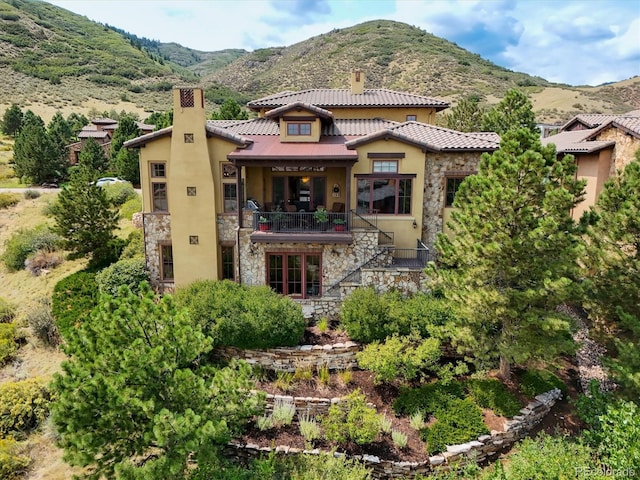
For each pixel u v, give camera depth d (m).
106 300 11.07
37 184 44.53
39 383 15.77
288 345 16.30
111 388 9.53
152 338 10.75
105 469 10.12
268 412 14.59
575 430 14.02
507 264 13.51
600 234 14.82
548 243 12.87
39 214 33.38
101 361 10.04
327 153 18.56
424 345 15.08
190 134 18.94
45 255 26.30
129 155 42.31
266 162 18.44
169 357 10.61
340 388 15.38
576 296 13.83
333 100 25.92
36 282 24.34
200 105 18.72
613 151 23.25
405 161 19.56
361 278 18.14
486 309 14.05
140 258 22.33
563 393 15.55
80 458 9.52
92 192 24.67
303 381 15.62
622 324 14.07
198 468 10.68
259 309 16.16
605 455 11.46
